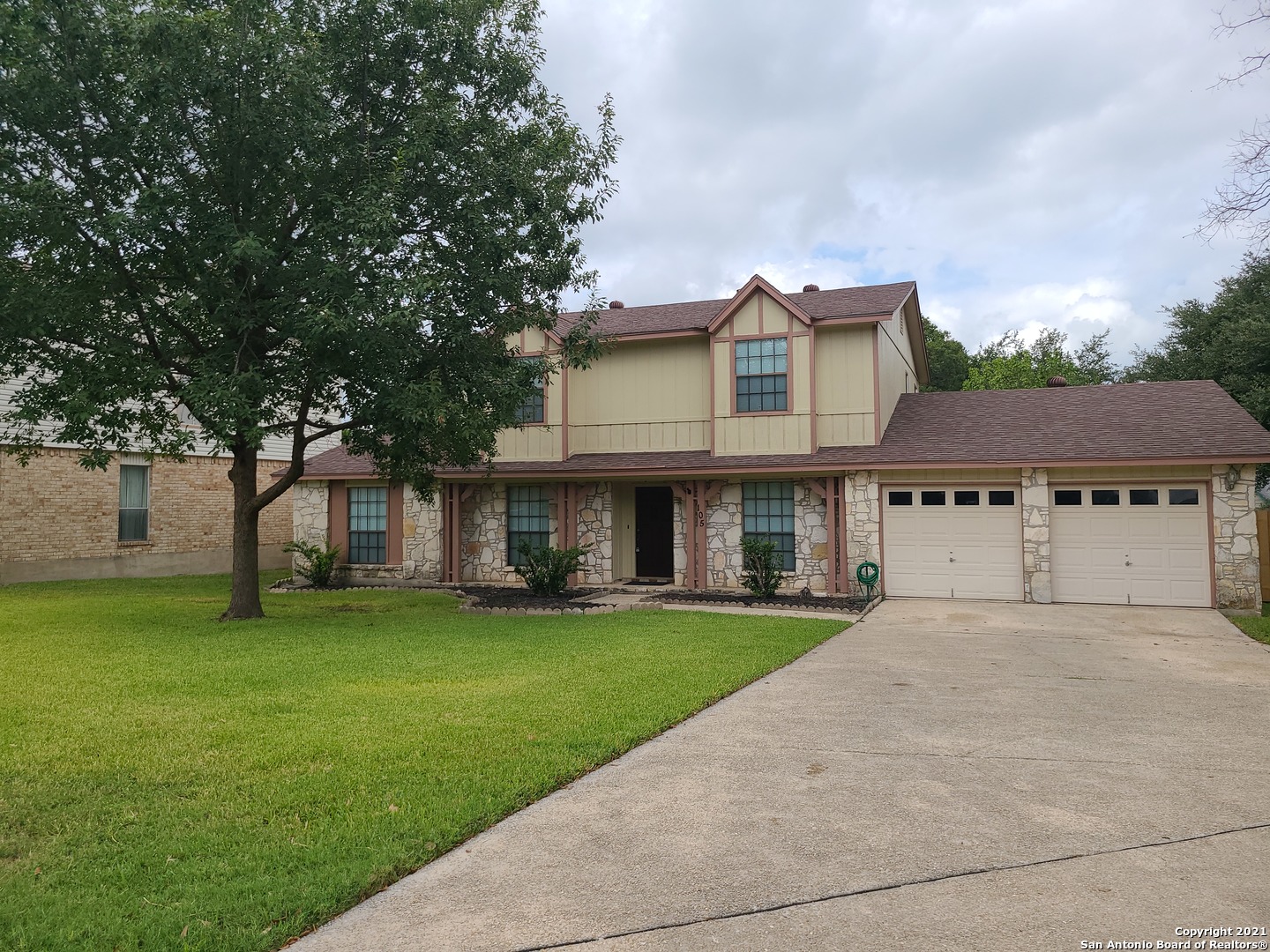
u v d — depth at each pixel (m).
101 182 11.86
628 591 17.61
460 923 3.65
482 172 12.78
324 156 12.30
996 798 5.15
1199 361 26.08
